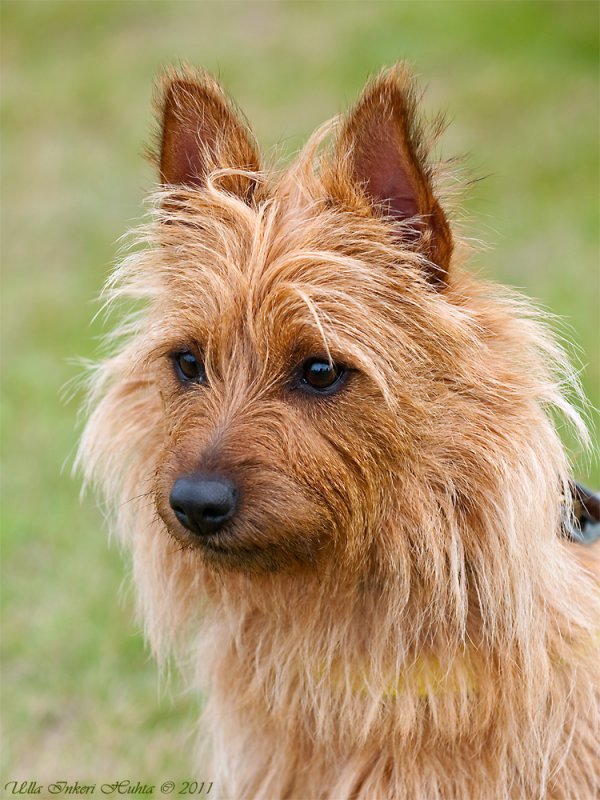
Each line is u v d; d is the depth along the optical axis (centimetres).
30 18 2709
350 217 446
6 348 1245
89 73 2348
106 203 1720
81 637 755
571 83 1959
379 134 440
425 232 437
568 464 455
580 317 1151
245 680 489
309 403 427
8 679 716
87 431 500
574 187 1587
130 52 2447
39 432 1046
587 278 1284
